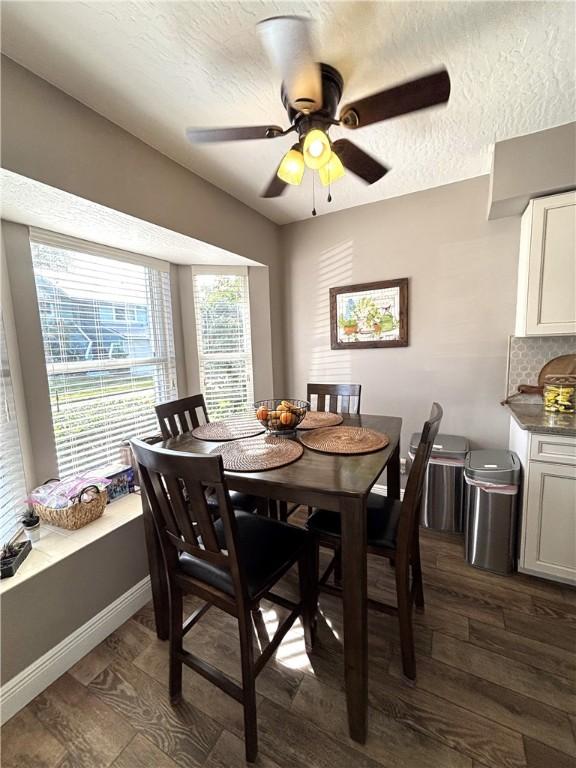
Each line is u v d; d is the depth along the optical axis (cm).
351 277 293
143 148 181
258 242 288
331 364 313
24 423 175
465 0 114
